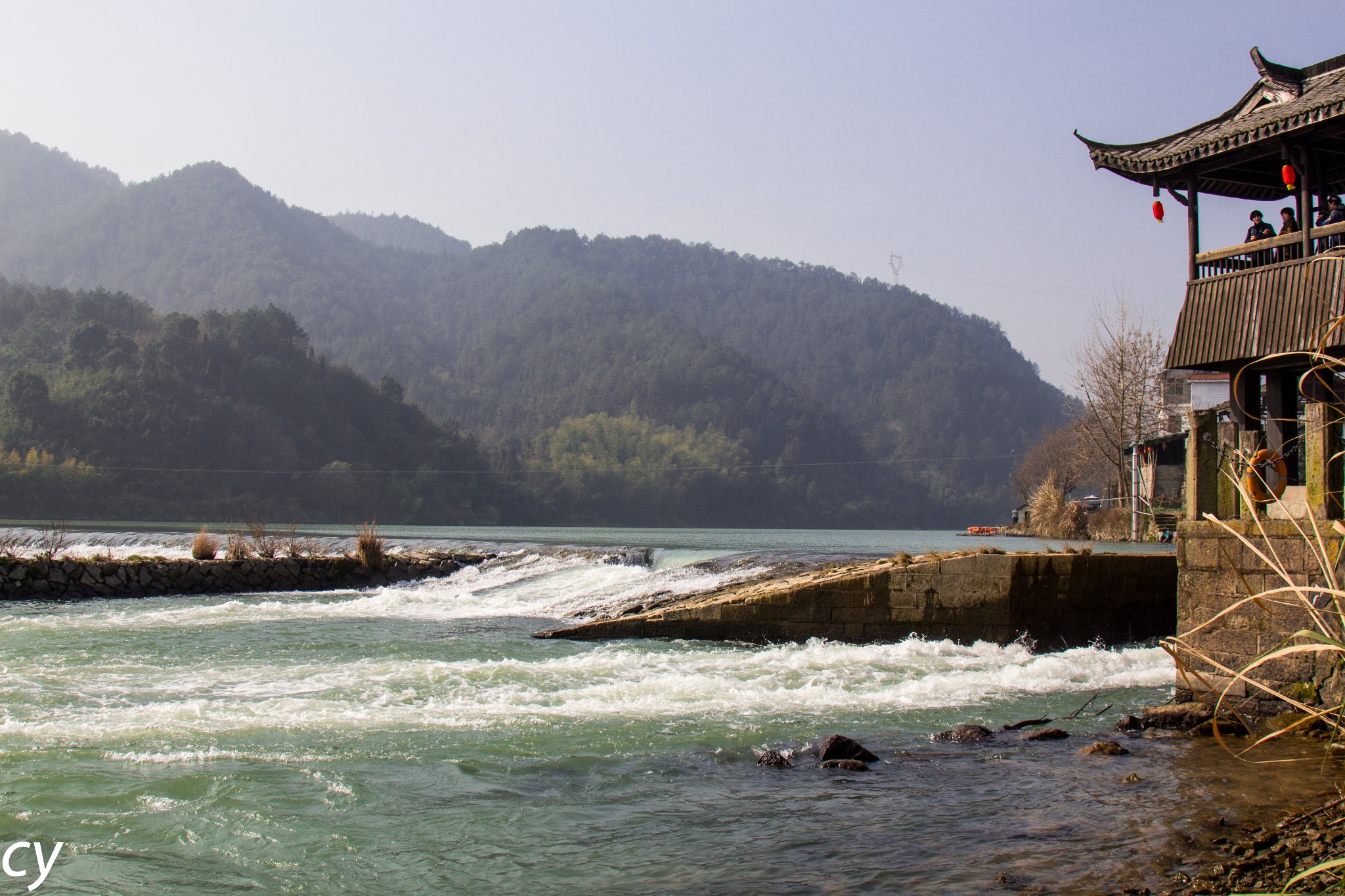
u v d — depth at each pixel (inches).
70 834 287.3
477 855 273.7
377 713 447.2
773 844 281.3
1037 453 3341.5
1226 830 286.4
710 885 250.4
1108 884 243.8
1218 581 437.4
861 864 263.6
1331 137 560.7
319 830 293.4
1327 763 354.9
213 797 321.1
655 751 390.0
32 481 3555.6
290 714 442.6
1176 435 1845.5
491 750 386.6
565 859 271.3
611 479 6230.3
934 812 310.7
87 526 2568.9
